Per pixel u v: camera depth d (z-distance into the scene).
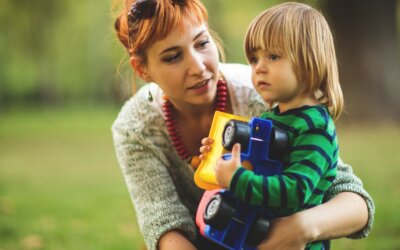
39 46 21.30
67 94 34.62
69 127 19.02
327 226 2.36
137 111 2.95
